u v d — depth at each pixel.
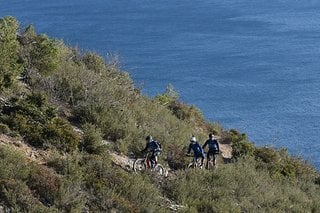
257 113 176.00
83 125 36.97
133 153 37.53
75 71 46.41
